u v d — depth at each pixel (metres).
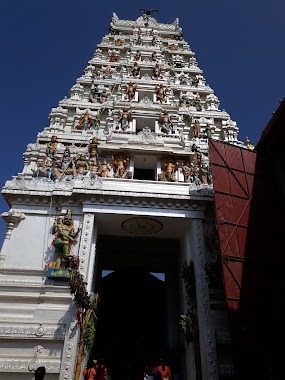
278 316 14.42
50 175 20.33
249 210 17.05
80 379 14.38
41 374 8.97
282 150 17.91
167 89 29.75
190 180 21.83
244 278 15.10
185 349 18.41
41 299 15.55
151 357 22.23
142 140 23.30
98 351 22.39
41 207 18.41
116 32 40.75
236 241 15.91
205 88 31.61
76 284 14.51
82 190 18.09
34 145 23.66
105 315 24.50
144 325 24.20
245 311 14.37
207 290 16.53
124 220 18.95
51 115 26.28
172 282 23.11
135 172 24.62
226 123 28.39
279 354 13.61
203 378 14.56
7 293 15.56
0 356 14.21
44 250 17.20
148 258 24.55
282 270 15.77
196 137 26.44
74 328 14.83
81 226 17.80
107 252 24.39
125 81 29.47
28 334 14.60
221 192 16.97
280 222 16.97
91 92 29.17
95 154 22.55
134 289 25.70
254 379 13.93
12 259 16.84
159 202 18.31
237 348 14.02
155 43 37.28
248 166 18.45
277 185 17.84
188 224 19.17
